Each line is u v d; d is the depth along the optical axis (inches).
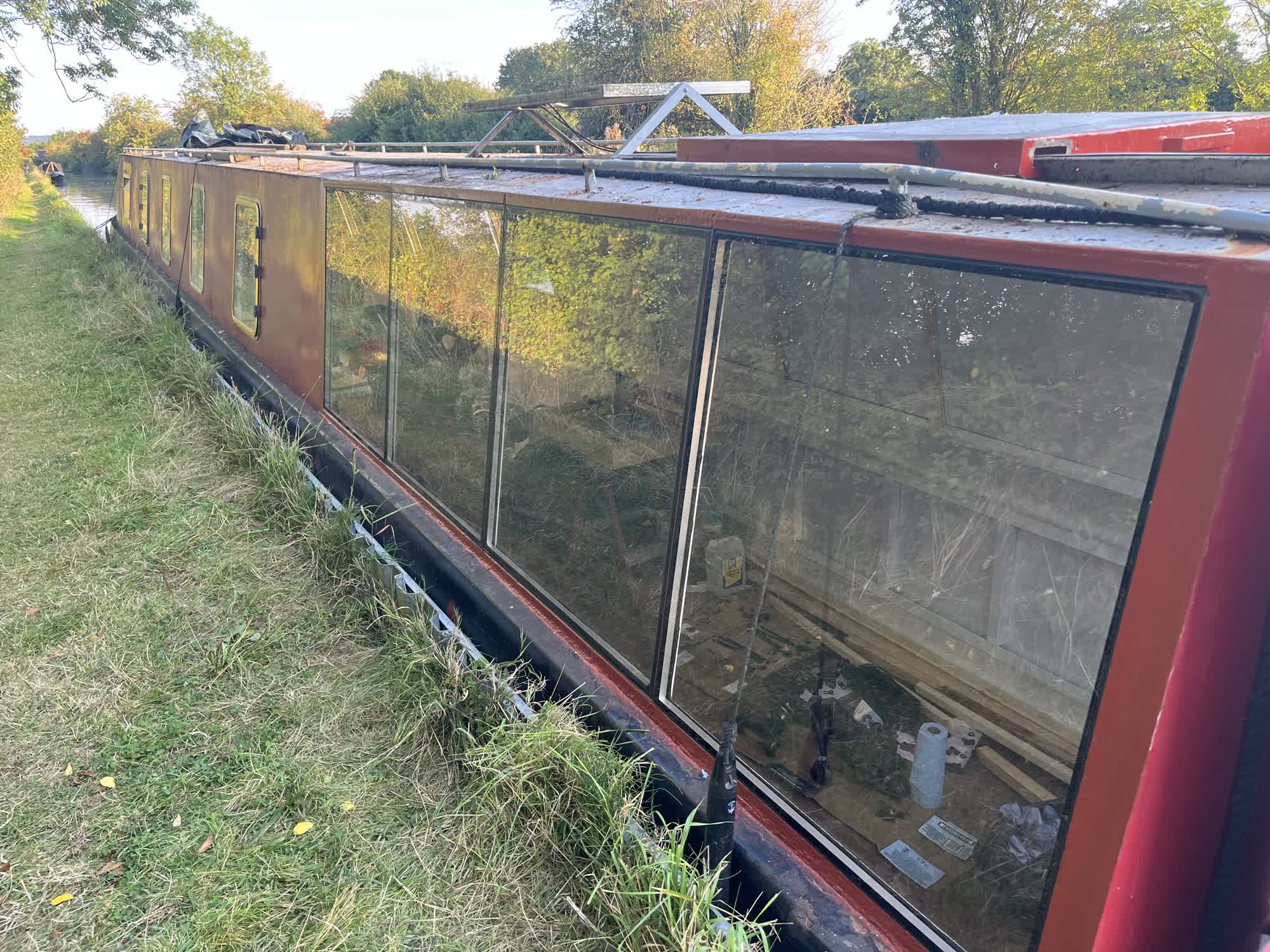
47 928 109.7
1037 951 70.1
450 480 172.6
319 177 222.1
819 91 1074.1
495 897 113.0
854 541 106.6
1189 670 60.6
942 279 84.8
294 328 248.7
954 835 86.0
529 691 131.3
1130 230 68.2
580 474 131.3
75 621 175.3
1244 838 69.8
